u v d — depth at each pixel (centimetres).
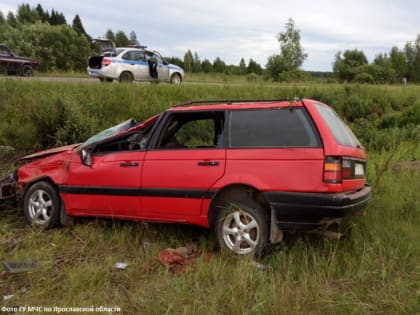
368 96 1528
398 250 426
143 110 1049
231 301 333
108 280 385
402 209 543
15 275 394
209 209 439
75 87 1157
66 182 518
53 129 891
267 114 434
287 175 400
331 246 426
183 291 353
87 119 883
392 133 1105
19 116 950
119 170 483
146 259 426
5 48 1895
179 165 450
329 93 1463
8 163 816
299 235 453
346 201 388
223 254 426
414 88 1945
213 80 2788
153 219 473
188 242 480
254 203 421
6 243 476
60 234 502
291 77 2914
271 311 320
